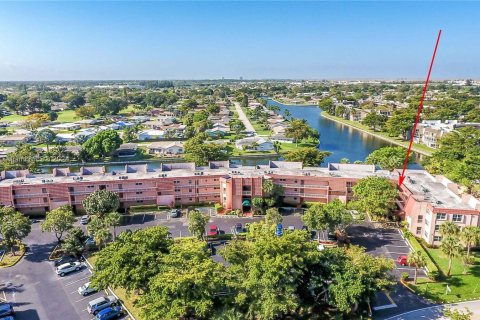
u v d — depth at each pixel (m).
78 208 110.50
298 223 100.94
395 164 131.88
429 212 86.69
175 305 52.72
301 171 118.38
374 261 61.19
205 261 58.03
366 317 61.59
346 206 97.50
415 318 62.22
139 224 101.94
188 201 115.56
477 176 122.00
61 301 68.12
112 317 62.78
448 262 79.44
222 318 51.81
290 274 56.50
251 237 73.94
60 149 184.00
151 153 199.50
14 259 82.94
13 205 106.06
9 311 63.47
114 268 59.94
